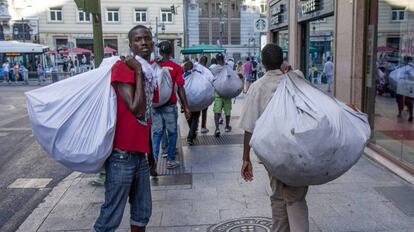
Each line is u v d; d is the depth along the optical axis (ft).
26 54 116.16
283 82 10.74
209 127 35.27
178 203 17.19
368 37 25.98
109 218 11.16
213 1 168.14
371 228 14.20
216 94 31.22
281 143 9.82
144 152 11.21
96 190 19.45
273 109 10.31
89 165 10.69
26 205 19.21
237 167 22.36
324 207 16.11
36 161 27.58
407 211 15.49
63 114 10.46
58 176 23.97
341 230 14.12
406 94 21.38
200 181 20.03
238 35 168.76
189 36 165.58
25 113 51.44
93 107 10.59
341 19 28.91
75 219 16.08
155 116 21.81
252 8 167.94
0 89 90.79
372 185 18.49
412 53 21.03
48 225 15.60
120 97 10.75
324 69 35.17
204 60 34.40
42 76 113.50
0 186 22.24
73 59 133.08
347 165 10.20
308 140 9.63
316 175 10.09
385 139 23.75
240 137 30.66
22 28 145.07
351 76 27.04
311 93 10.42
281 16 52.13
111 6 150.51
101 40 20.44
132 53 12.05
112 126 10.54
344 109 10.78
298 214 11.39
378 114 24.85
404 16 21.98
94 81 10.73
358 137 10.27
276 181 11.59
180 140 29.99
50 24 147.84
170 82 21.33
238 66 76.07
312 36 40.22
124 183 10.97
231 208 16.48
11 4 144.25
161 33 154.30
